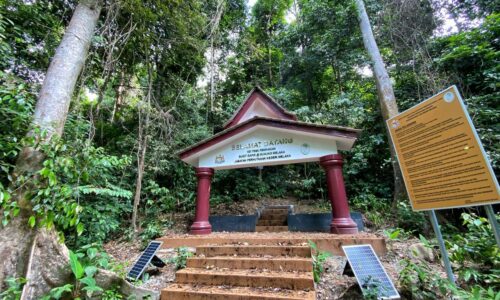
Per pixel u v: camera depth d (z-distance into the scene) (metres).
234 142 6.16
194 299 2.84
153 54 7.54
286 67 12.29
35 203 2.70
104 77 6.25
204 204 5.85
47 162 2.56
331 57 9.86
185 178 8.91
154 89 8.51
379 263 2.87
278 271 3.28
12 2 4.90
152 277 3.64
